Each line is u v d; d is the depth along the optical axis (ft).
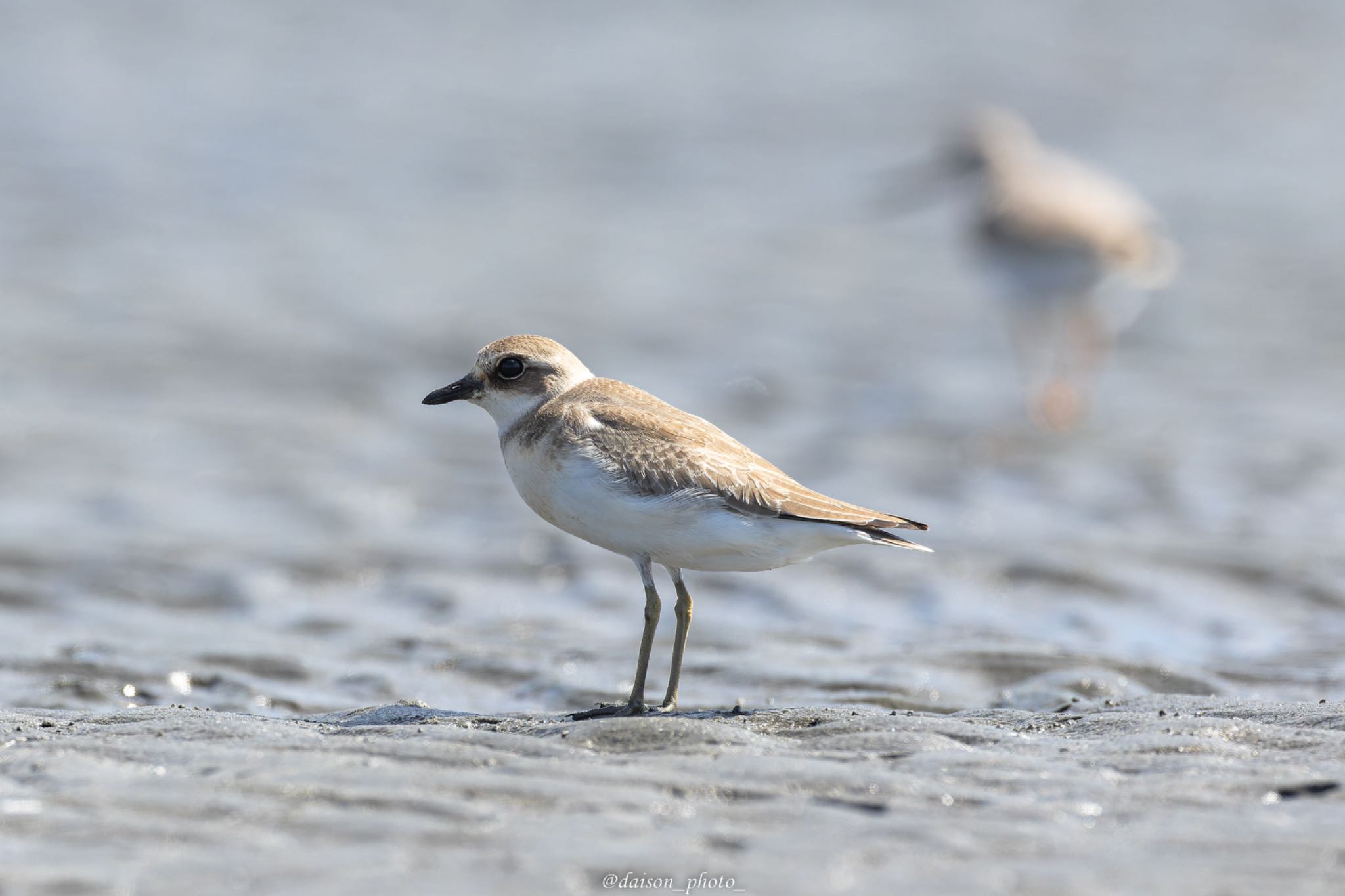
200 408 57.72
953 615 36.17
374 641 33.73
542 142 124.06
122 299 75.05
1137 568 39.04
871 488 48.47
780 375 64.85
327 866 17.42
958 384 64.95
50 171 105.09
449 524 44.80
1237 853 17.93
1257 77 157.17
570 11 183.83
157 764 21.09
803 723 23.89
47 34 155.84
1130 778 20.92
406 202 103.45
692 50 165.58
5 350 64.49
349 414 58.18
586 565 40.65
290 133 122.21
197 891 16.72
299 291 78.54
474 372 27.73
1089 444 54.29
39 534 41.91
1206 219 100.68
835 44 172.14
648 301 79.05
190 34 160.97
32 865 17.38
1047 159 78.02
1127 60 167.02
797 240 97.45
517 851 17.92
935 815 19.27
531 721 24.72
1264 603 36.68
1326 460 50.47
